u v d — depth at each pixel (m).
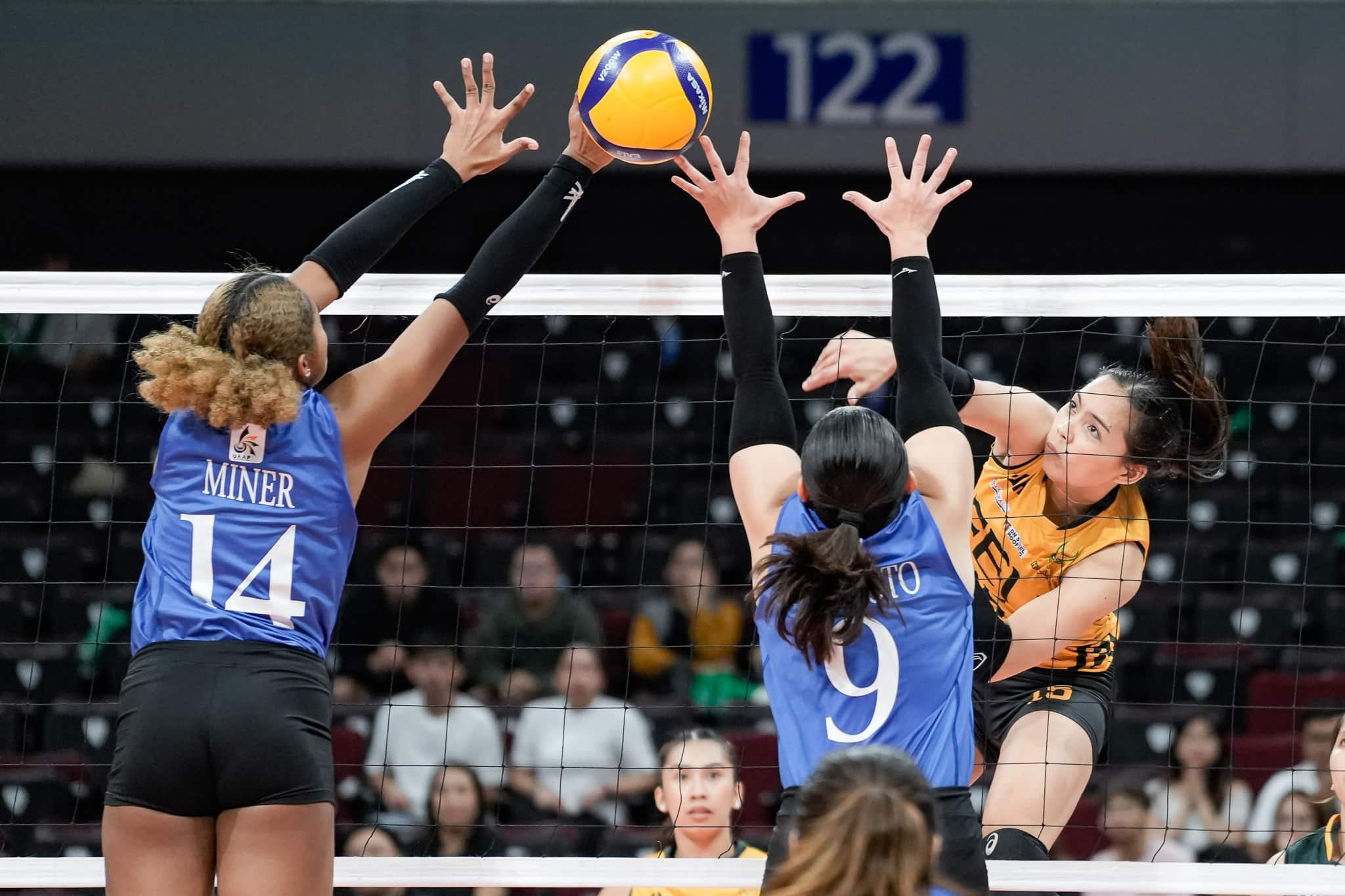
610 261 12.47
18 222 11.95
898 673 3.78
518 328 13.18
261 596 3.73
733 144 11.02
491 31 11.12
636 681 10.76
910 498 3.92
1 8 11.24
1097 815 9.17
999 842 5.18
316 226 12.11
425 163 11.16
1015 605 5.70
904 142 11.05
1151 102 11.04
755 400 4.22
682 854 6.82
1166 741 10.41
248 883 3.59
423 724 9.45
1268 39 11.02
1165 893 5.49
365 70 11.20
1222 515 12.26
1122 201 12.10
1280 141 11.02
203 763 3.59
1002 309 5.03
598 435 12.77
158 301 5.07
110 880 3.66
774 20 10.98
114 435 12.51
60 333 12.80
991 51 11.03
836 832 2.86
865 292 4.99
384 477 12.29
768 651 3.93
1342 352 12.95
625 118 4.30
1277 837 8.67
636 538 12.21
